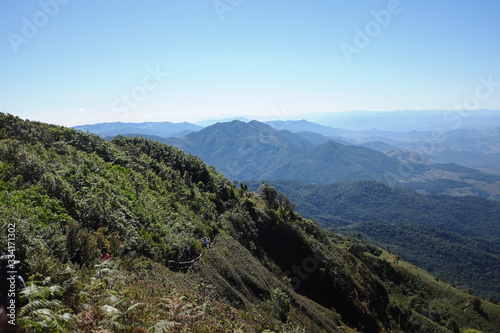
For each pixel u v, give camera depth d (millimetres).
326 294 39344
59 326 5992
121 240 16859
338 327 30609
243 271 26781
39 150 24031
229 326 10492
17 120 29172
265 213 46062
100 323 6707
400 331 49406
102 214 17719
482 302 90250
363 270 59281
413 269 112750
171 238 22266
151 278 13797
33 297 6660
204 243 26578
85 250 11938
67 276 8391
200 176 47531
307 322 26438
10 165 17938
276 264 38375
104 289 8781
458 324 82312
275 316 22844
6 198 13836
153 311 8391
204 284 19156
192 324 8773
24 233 9797
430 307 86188
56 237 11500
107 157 33531
